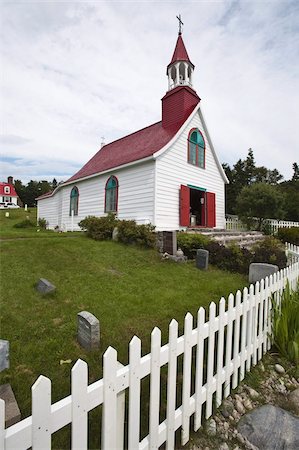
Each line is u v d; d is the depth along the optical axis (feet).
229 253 25.58
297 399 8.56
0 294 14.73
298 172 184.34
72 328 11.66
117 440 5.13
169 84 48.67
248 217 59.82
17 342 10.38
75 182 54.03
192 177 43.62
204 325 7.38
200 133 45.80
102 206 46.42
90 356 9.73
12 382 8.18
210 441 6.85
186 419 6.66
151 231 31.04
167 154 38.50
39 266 20.75
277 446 6.68
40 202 75.97
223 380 8.23
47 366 9.09
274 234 54.34
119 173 42.65
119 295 15.80
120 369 5.08
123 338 11.10
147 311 13.76
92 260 23.88
